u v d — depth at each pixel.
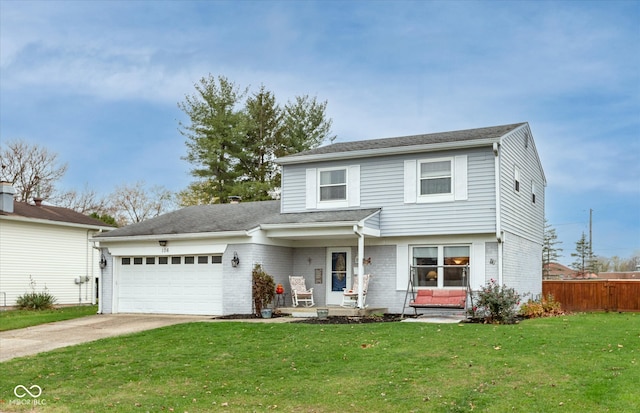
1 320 19.44
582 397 8.05
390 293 19.45
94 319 19.50
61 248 28.55
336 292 20.48
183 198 43.00
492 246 18.09
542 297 22.30
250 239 19.23
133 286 21.61
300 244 21.25
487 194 18.02
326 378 9.81
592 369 9.60
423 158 19.06
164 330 15.44
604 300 23.84
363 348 12.08
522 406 7.77
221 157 37.50
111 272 21.92
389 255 19.62
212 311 19.91
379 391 8.84
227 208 24.20
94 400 8.98
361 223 18.17
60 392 9.52
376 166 19.88
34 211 28.42
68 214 30.61
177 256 20.81
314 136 38.91
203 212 23.94
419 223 18.95
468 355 11.05
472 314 16.81
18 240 26.41
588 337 12.67
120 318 19.58
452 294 17.92
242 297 19.23
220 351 12.45
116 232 21.95
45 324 18.48
